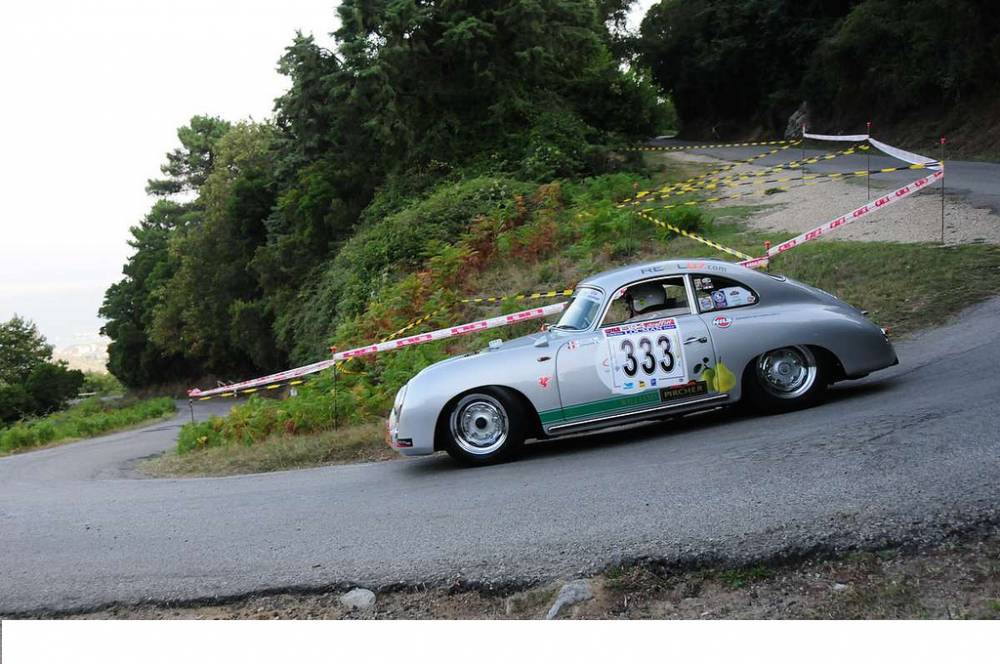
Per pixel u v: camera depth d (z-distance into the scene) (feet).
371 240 92.17
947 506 14.98
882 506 15.38
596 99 122.83
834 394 25.73
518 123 109.70
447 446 24.49
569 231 68.95
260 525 20.98
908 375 26.45
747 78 207.00
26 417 207.72
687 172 120.47
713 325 24.29
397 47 103.76
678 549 14.88
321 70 113.39
